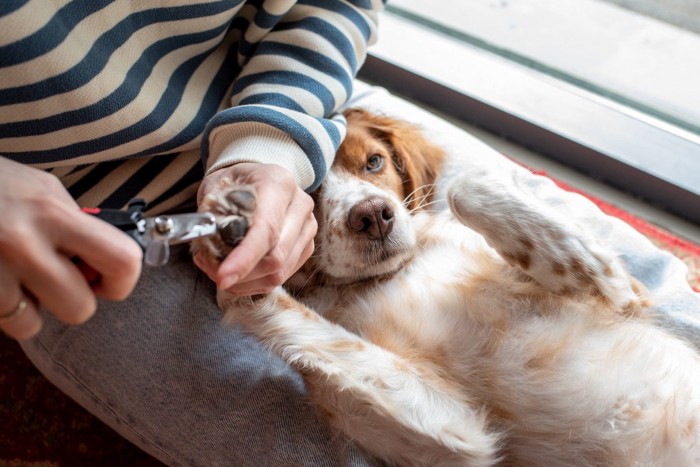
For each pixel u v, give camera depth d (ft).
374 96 5.25
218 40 4.12
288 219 2.97
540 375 3.84
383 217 4.15
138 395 3.72
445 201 4.83
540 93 6.77
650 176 6.19
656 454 3.59
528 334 3.94
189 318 3.86
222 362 3.73
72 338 3.86
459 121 7.07
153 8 3.56
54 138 3.43
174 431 3.67
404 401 3.64
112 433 4.85
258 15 4.09
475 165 4.75
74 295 2.14
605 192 6.45
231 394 3.64
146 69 3.67
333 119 4.25
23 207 2.11
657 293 4.30
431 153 4.98
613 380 3.72
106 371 3.78
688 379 3.73
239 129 3.52
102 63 3.38
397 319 4.14
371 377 3.68
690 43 7.25
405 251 4.25
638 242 4.51
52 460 4.71
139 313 3.82
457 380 4.00
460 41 7.27
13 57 3.04
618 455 3.66
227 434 3.59
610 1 7.60
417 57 7.12
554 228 3.88
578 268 3.87
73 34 3.24
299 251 3.11
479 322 4.06
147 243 2.40
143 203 2.54
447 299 4.16
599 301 3.97
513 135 6.84
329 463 3.54
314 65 4.11
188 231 2.44
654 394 3.67
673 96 6.70
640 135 6.37
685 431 3.56
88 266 2.29
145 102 3.60
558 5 7.63
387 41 7.25
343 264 4.24
